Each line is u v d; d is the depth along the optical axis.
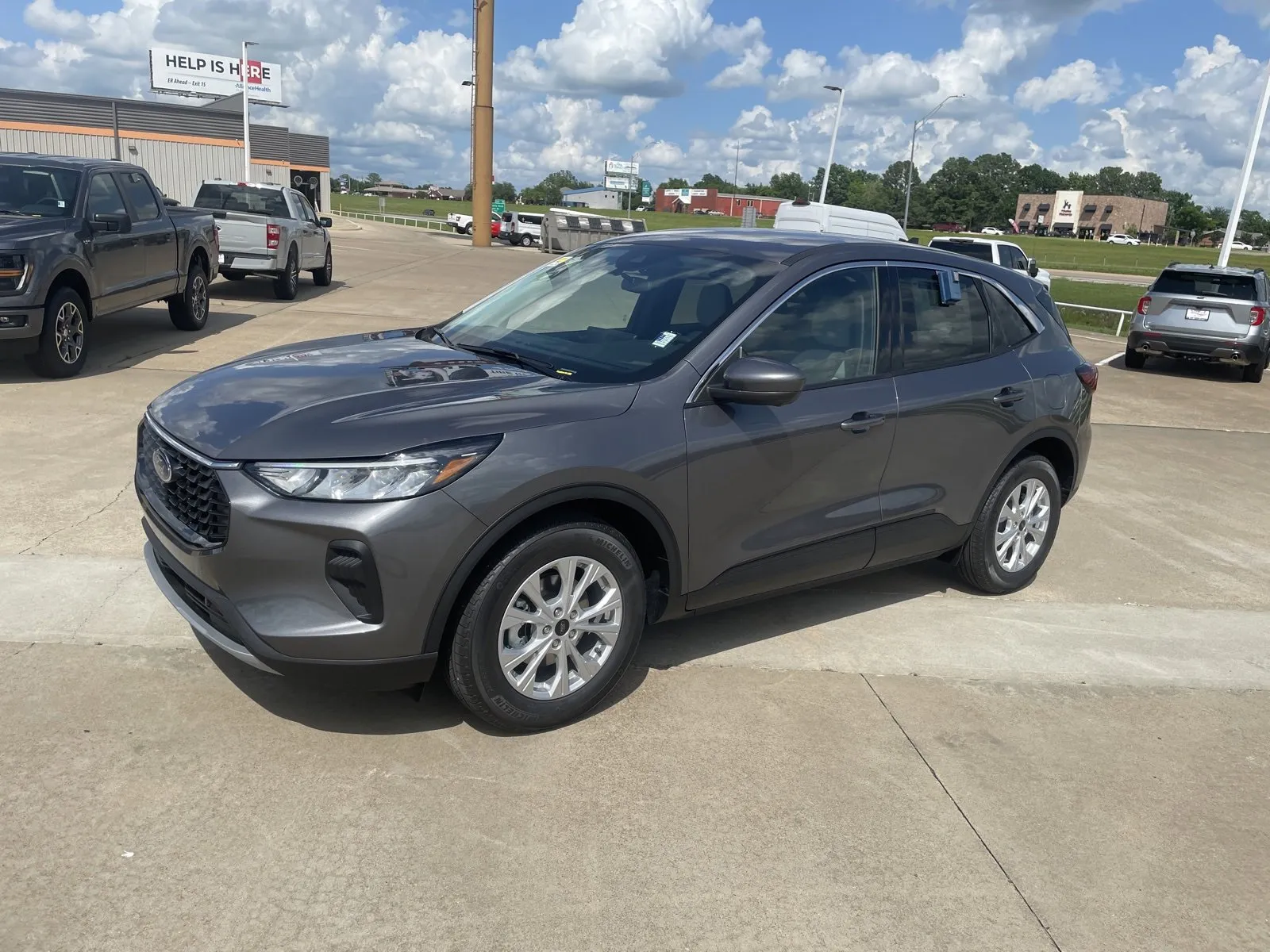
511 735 3.41
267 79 70.31
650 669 3.98
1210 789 3.42
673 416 3.49
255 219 15.16
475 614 3.14
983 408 4.51
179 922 2.45
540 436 3.18
